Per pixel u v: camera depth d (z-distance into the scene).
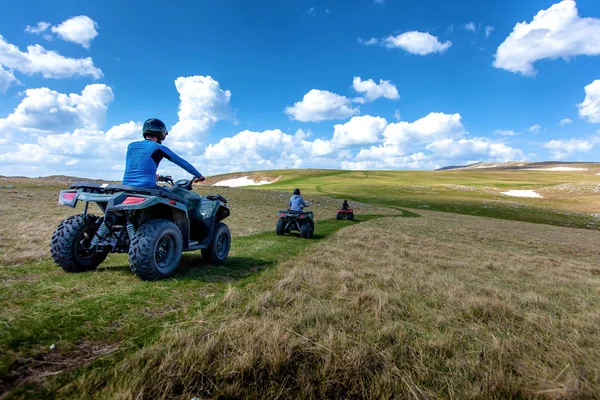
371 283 5.07
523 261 10.48
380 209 37.97
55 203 17.83
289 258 7.13
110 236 4.72
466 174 123.50
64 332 2.63
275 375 2.30
